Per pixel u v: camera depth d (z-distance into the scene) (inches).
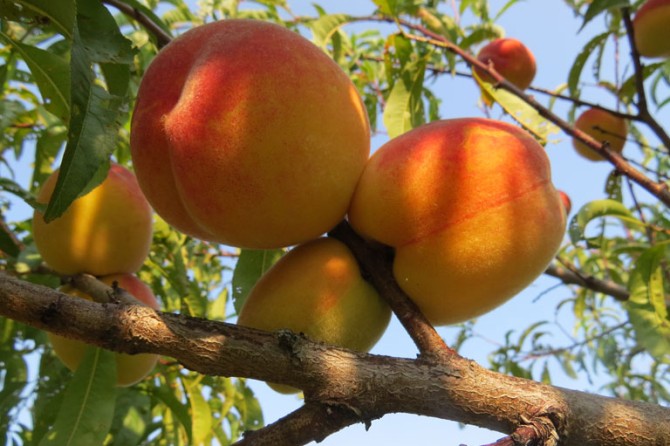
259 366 9.9
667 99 27.7
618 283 28.3
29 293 10.0
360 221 11.8
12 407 21.1
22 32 18.6
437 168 11.3
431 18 24.6
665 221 24.1
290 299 11.6
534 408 9.6
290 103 11.0
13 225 23.4
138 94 11.9
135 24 22.2
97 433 14.5
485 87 21.4
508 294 11.8
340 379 9.8
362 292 11.9
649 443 9.5
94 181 14.2
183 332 10.0
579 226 19.8
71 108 10.1
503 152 11.4
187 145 11.0
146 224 16.9
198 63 11.3
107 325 10.0
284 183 11.1
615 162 19.5
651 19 22.4
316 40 22.6
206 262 29.8
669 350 17.7
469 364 10.0
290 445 9.9
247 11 26.7
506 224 11.2
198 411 22.0
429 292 11.6
